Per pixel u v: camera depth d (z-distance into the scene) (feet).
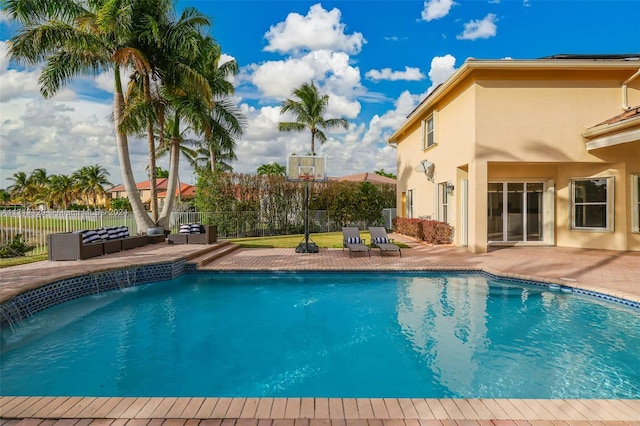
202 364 16.75
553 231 46.39
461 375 15.35
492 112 39.50
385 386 14.61
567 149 39.86
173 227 62.49
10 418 9.45
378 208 84.48
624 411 9.86
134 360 17.10
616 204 40.78
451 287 28.89
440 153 50.52
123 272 29.12
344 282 30.91
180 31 45.98
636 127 33.86
